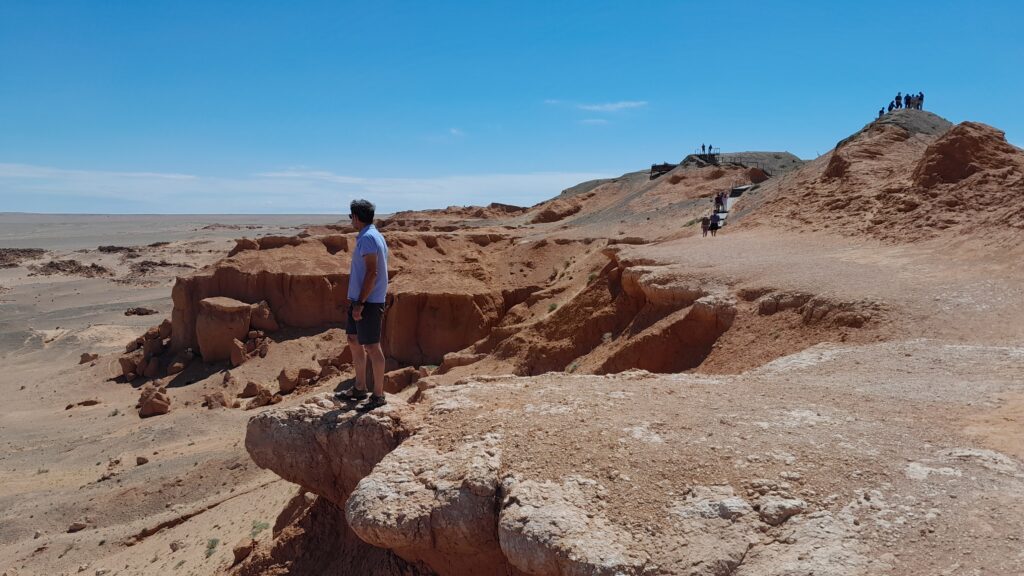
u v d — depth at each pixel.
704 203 49.41
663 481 6.13
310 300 49.56
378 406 8.66
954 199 23.58
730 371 16.08
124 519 23.58
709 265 22.47
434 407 8.45
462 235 55.78
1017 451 6.42
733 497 5.77
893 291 15.87
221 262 51.66
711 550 5.35
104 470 29.34
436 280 44.97
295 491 19.45
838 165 33.09
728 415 7.48
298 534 9.75
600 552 5.41
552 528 5.69
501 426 7.50
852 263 20.09
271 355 46.22
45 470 30.28
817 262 20.73
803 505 5.60
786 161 70.69
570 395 8.53
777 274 19.39
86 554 20.53
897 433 6.91
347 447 8.43
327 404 8.94
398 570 7.89
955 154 25.67
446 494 6.54
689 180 60.59
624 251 28.41
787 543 5.29
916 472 5.94
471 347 31.25
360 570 8.41
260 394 38.09
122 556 19.66
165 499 24.39
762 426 7.09
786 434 6.84
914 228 23.05
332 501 9.21
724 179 58.94
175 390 43.41
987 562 4.70
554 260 47.25
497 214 92.38
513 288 44.69
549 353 25.88
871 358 11.49
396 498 6.68
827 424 7.16
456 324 42.34
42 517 23.97
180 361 47.47
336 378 39.31
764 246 25.98
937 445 6.58
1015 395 8.39
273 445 8.91
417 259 52.47
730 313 18.27
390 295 44.09
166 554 18.36
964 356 11.04
